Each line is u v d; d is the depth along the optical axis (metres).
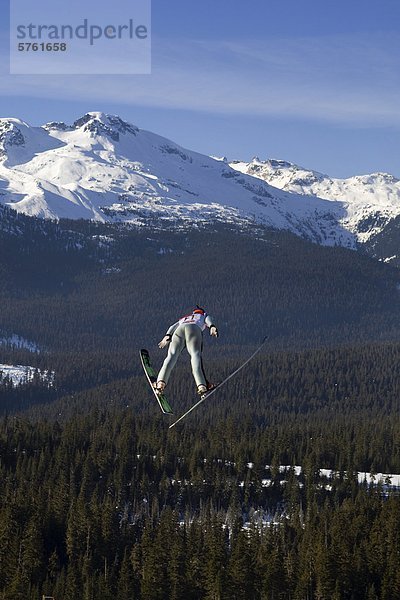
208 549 168.00
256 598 154.62
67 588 153.75
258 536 178.62
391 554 167.38
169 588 155.38
